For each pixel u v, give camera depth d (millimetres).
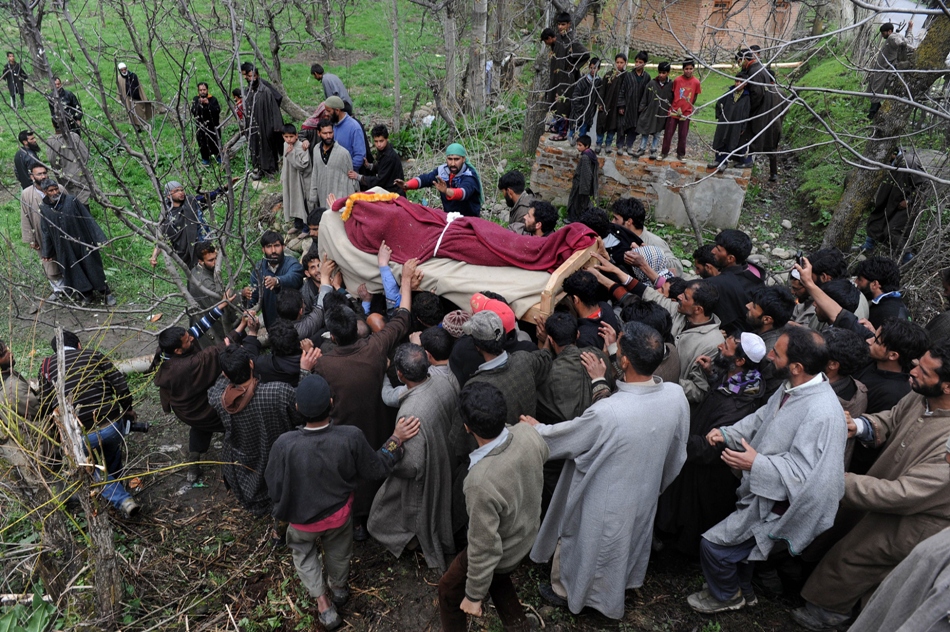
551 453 3357
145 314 7301
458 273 4516
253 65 9477
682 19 14750
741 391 3592
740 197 8477
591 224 5055
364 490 4117
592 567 3436
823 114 10555
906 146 7727
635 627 3645
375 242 4742
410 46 15938
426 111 12508
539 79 10523
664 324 3848
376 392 4055
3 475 3482
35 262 7832
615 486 3271
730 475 3674
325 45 17047
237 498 4430
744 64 7840
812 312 4559
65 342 4293
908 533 3035
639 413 3197
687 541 3918
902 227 7137
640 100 8516
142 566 4008
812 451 3059
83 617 3602
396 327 4238
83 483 3213
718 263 4602
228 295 4762
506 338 3750
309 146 7668
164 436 5359
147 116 11164
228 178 4539
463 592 3232
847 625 3623
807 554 3732
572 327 3770
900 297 4613
